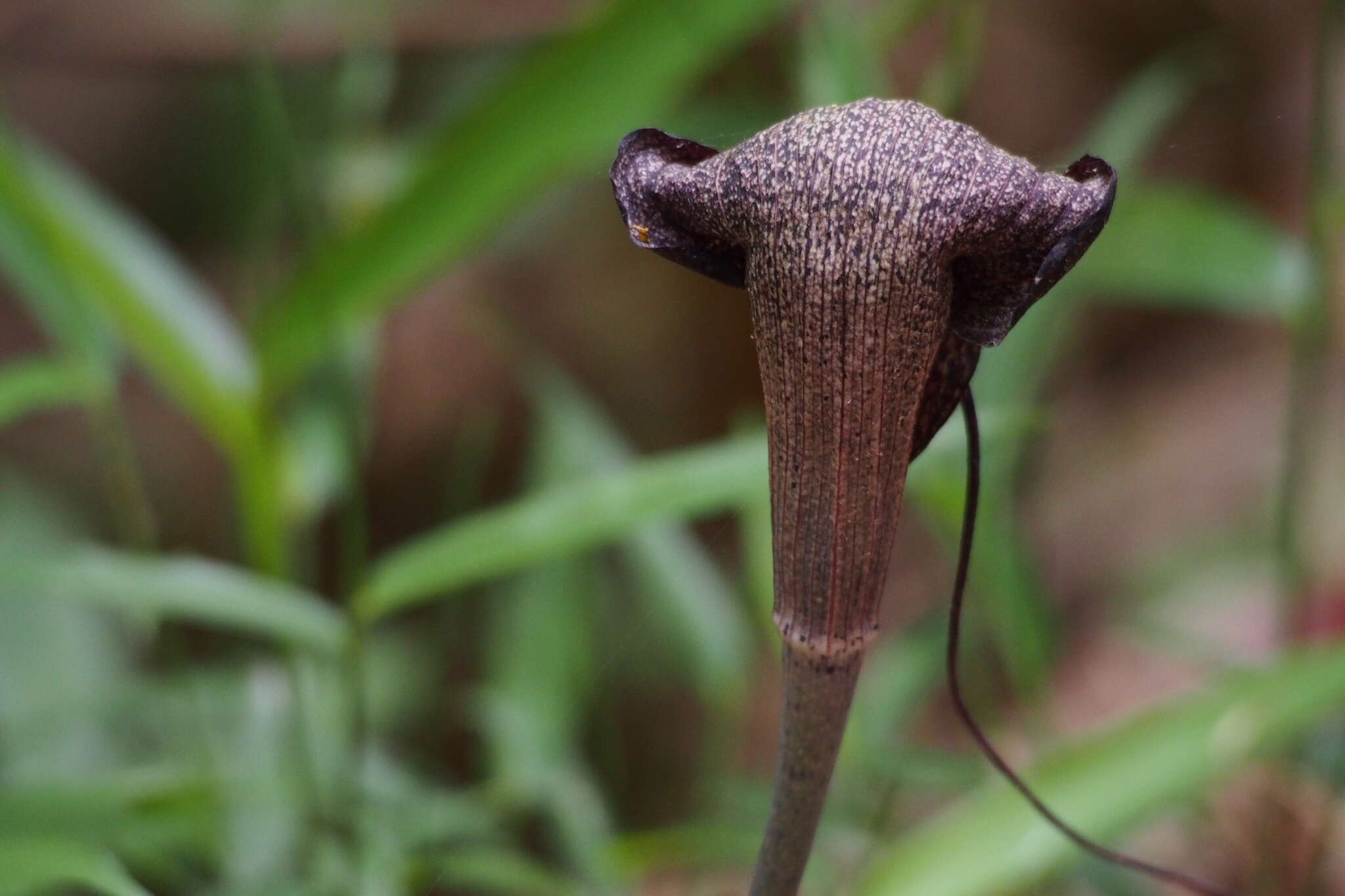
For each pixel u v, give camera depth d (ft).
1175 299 3.07
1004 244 1.92
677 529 3.10
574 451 3.37
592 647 3.57
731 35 2.45
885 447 1.94
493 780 3.13
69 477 5.94
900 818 3.20
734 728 3.18
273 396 2.69
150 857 2.69
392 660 4.39
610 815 3.08
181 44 5.27
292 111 4.30
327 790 2.78
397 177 3.33
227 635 4.29
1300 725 2.40
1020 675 2.75
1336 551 4.49
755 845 2.81
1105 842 2.38
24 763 3.29
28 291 2.82
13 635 3.79
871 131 1.92
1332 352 5.12
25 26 5.10
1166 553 5.75
